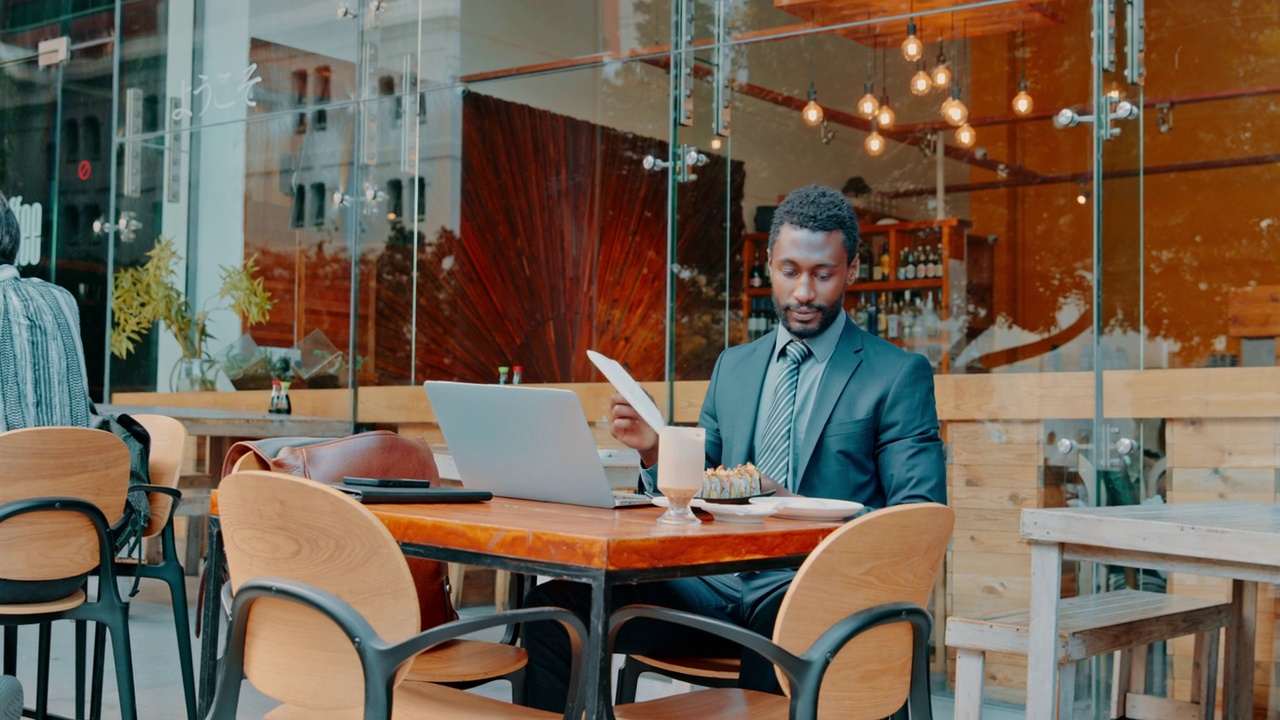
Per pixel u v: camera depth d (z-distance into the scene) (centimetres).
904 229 485
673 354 448
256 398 512
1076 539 167
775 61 477
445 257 530
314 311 502
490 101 538
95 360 621
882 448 197
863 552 133
